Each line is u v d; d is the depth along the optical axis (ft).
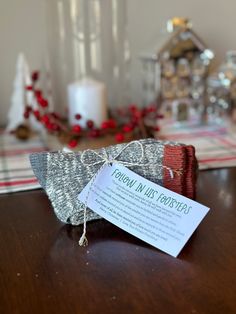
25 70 1.90
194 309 0.77
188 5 2.23
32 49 2.07
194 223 0.96
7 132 1.98
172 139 1.82
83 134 1.67
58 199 1.07
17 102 1.91
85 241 1.01
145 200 1.01
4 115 2.12
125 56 2.05
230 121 1.98
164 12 2.20
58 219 1.13
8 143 1.85
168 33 1.94
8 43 2.03
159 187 1.01
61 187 1.07
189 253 0.95
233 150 1.68
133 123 1.70
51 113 1.78
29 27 2.03
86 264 0.92
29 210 1.20
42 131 1.91
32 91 1.84
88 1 1.88
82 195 1.05
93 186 1.05
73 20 1.89
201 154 1.63
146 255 0.95
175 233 0.96
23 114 1.79
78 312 0.77
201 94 2.03
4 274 0.89
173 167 1.03
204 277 0.87
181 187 1.05
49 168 1.07
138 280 0.86
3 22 1.99
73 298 0.81
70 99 1.82
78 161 1.06
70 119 1.85
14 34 2.02
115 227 1.07
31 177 1.43
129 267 0.91
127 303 0.79
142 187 1.02
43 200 1.26
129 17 2.15
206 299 0.80
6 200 1.26
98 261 0.93
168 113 2.00
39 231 1.07
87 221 1.09
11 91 2.10
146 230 0.99
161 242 0.96
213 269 0.89
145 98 2.14
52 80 2.00
